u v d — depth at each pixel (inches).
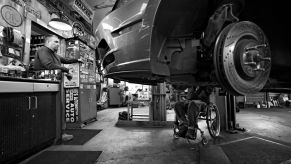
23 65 113.0
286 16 49.1
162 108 143.3
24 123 69.7
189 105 86.8
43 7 140.6
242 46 38.3
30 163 66.8
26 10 121.7
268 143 87.2
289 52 53.2
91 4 191.8
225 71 36.8
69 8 174.9
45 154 76.2
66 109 134.9
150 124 135.5
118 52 42.3
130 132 116.3
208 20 42.2
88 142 93.8
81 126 133.4
